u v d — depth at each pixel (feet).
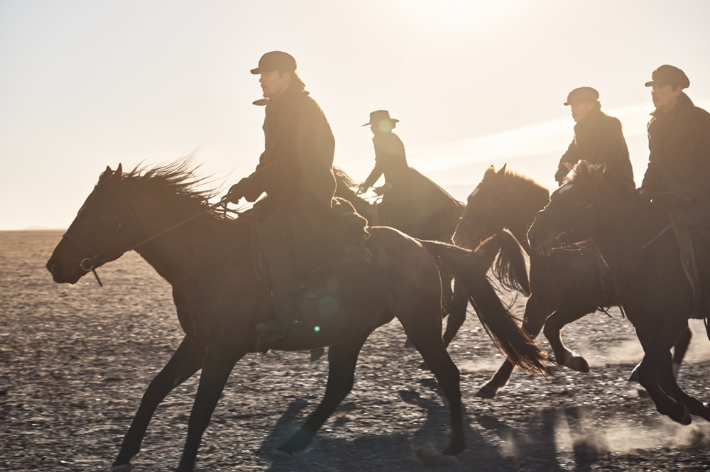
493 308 17.35
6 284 55.47
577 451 15.84
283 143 15.85
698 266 17.38
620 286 18.03
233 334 15.19
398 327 32.89
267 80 16.03
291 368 24.49
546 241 17.88
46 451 16.21
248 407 19.70
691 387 20.88
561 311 21.09
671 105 18.33
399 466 15.29
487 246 20.17
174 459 15.71
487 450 16.07
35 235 187.42
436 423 18.08
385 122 26.68
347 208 16.87
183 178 16.01
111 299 45.60
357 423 18.16
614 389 20.84
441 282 17.52
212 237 15.74
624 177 18.57
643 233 17.58
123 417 18.92
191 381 22.61
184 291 15.65
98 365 25.53
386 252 16.89
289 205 16.02
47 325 34.78
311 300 15.85
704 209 17.48
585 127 22.52
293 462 15.57
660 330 17.33
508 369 20.18
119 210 15.25
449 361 16.49
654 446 16.06
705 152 17.70
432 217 26.21
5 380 23.16
